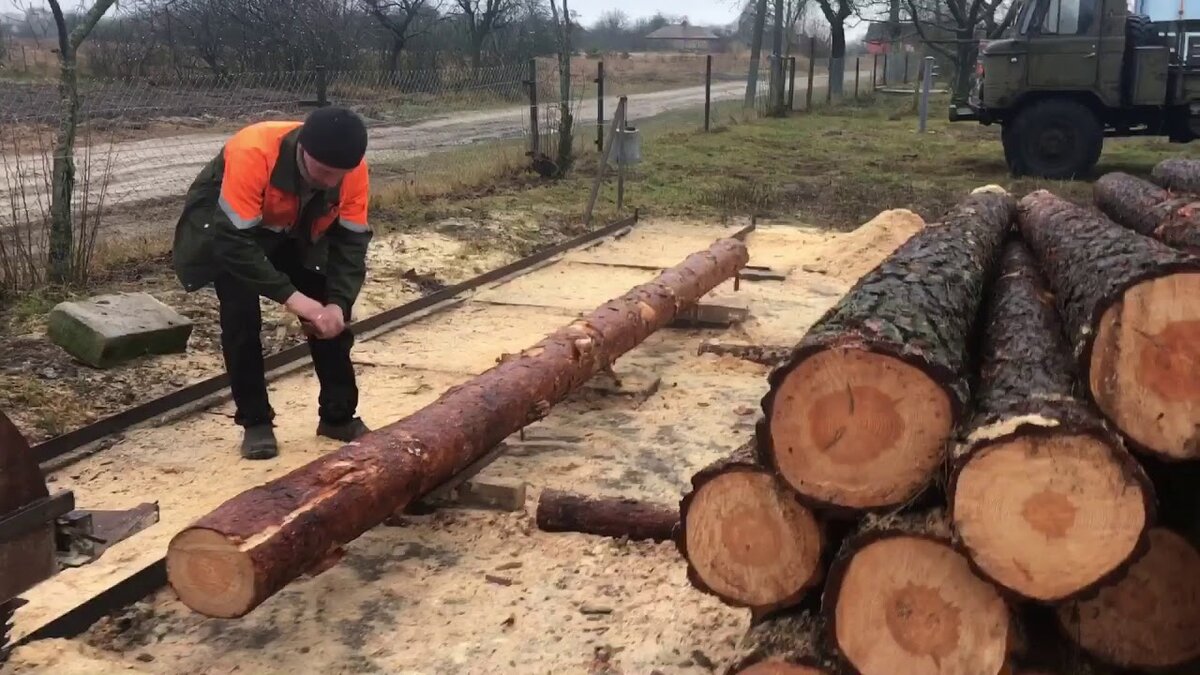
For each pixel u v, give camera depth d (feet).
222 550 9.66
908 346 8.76
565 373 16.16
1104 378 8.80
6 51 70.18
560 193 40.81
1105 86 45.96
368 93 72.49
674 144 58.39
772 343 22.71
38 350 19.43
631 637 11.43
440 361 21.04
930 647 8.68
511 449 16.51
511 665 10.92
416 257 29.14
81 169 41.27
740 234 34.81
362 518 11.21
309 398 18.83
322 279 16.17
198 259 15.24
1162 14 46.88
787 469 9.01
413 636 11.45
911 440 8.73
